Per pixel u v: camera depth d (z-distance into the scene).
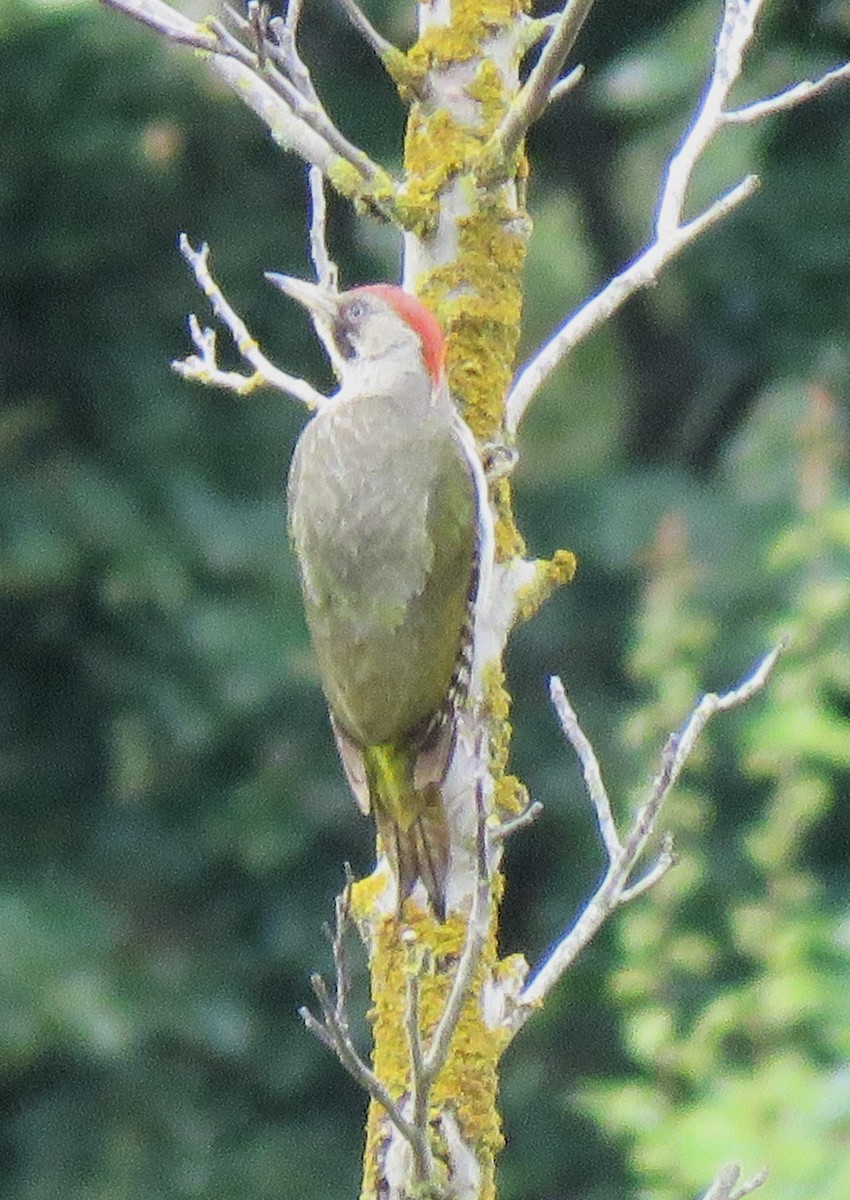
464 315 7.11
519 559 7.25
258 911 17.27
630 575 17.58
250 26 6.60
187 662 16.33
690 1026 12.61
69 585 16.12
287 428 16.89
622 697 17.34
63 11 14.52
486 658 7.07
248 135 16.61
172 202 16.67
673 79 16.14
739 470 20.02
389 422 7.45
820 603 13.10
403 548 7.28
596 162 20.75
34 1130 16.62
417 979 5.69
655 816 6.17
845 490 13.92
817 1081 12.20
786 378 18.00
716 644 14.57
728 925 12.98
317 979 5.56
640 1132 12.53
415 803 6.96
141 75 15.10
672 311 20.86
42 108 15.13
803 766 12.87
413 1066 5.78
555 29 6.73
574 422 22.62
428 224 7.07
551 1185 16.72
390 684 7.18
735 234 16.98
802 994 12.31
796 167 16.84
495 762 7.02
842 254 16.77
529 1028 16.77
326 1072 17.22
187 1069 17.08
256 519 16.30
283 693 16.38
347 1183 16.83
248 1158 16.75
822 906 14.15
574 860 16.98
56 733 16.95
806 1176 11.89
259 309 16.91
